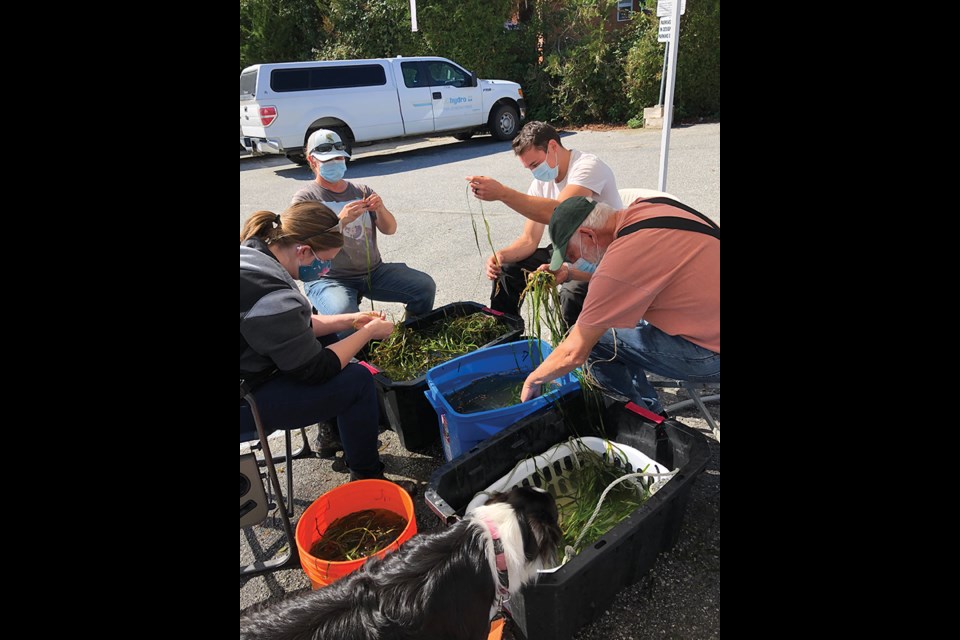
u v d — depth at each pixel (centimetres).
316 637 157
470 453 230
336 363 242
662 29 356
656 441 237
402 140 1244
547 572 176
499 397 284
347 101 1051
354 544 226
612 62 1234
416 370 307
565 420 256
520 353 293
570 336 229
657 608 207
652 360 265
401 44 1310
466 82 1177
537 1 1359
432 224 662
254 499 211
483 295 462
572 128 1280
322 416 249
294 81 1014
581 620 194
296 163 1128
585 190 309
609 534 186
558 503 237
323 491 285
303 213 256
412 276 364
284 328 223
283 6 1338
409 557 175
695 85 1168
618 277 215
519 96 1254
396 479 288
